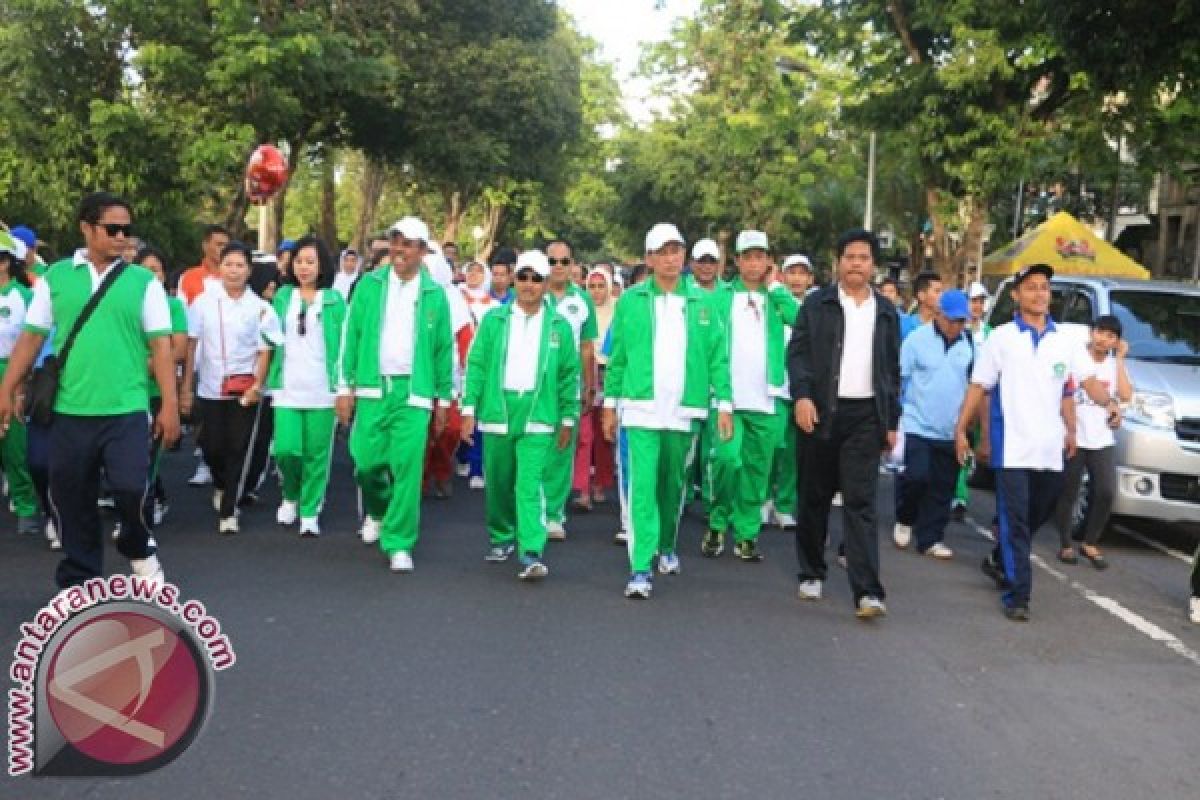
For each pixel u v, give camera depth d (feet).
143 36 63.87
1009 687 18.75
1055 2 44.75
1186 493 30.22
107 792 13.61
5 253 27.45
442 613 21.66
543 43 102.01
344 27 82.33
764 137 101.81
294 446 28.19
